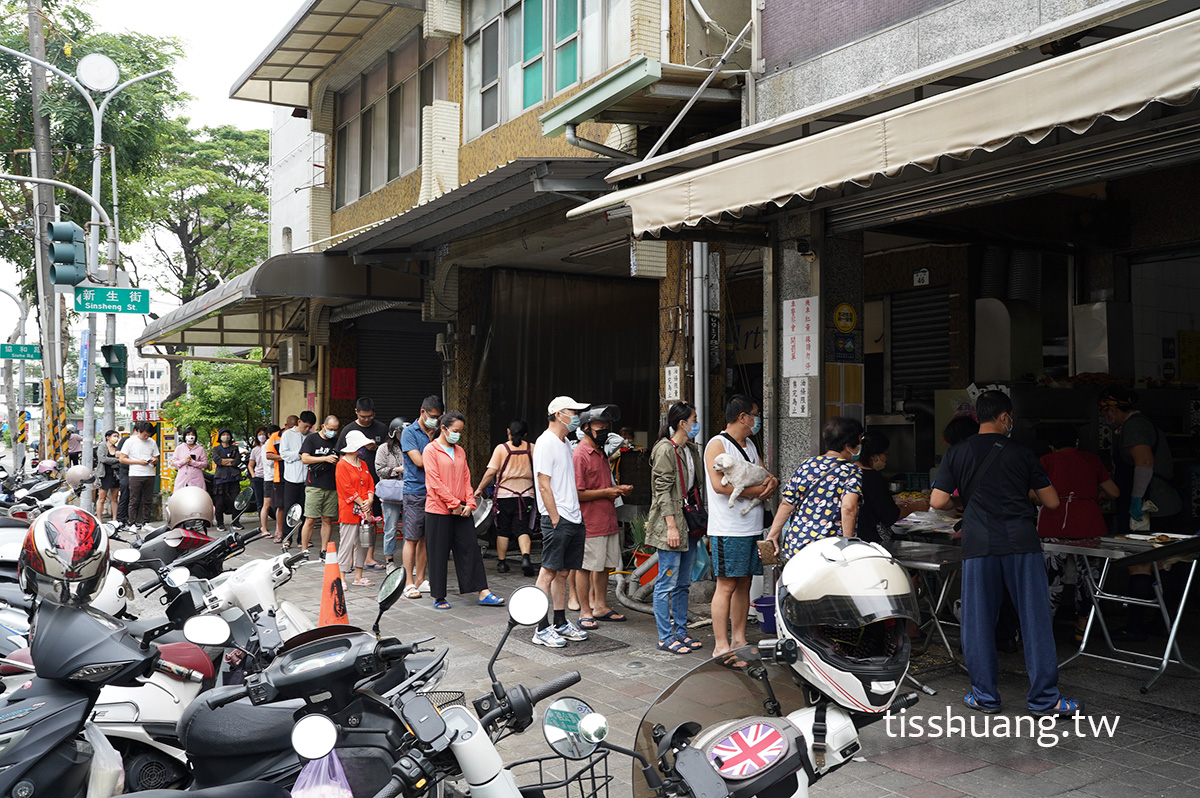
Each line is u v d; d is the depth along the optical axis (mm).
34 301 25406
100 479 16828
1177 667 6488
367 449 11492
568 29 11070
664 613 7152
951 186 6504
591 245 12648
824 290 7520
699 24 8500
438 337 14406
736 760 2496
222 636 3104
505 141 12398
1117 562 6086
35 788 2938
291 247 22594
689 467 7223
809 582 2617
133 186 23734
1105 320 9570
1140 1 4273
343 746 2855
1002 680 6227
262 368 25438
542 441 7492
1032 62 6000
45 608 3115
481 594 9156
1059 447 7285
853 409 7680
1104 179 5637
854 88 7203
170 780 4344
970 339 10641
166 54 23562
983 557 5422
